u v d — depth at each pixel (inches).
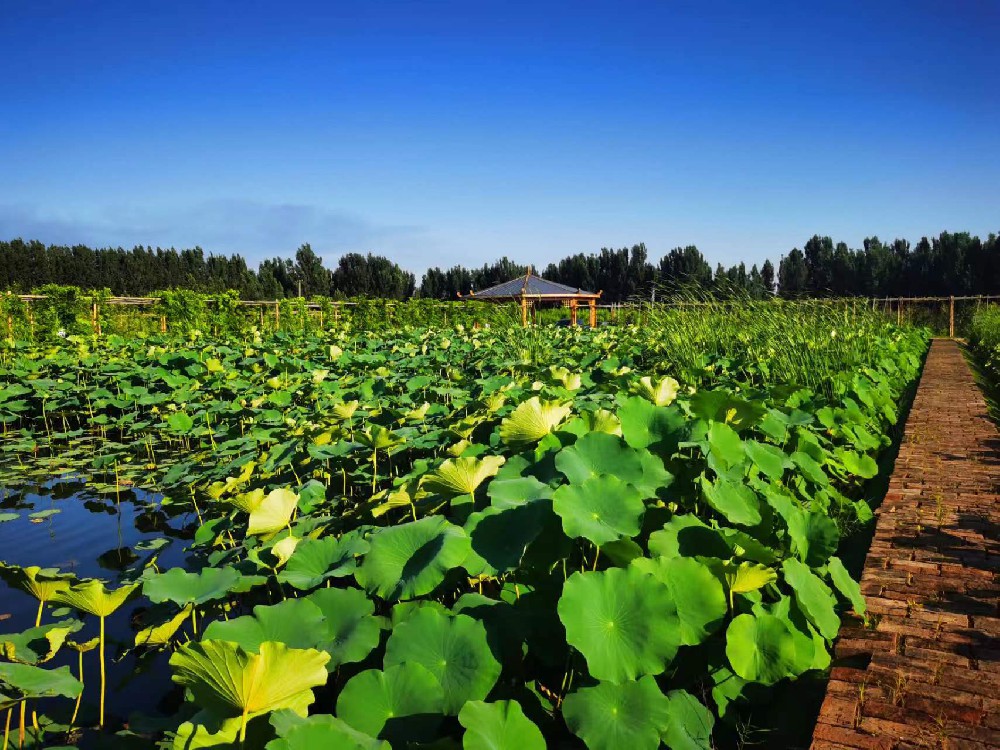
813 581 102.8
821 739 78.9
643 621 80.8
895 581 121.5
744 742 84.5
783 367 326.0
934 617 107.5
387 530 97.7
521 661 88.7
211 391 330.0
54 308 638.5
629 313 738.8
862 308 518.6
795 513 115.0
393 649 79.9
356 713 72.5
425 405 193.5
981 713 82.4
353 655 79.0
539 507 94.9
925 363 499.5
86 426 354.9
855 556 143.7
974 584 119.0
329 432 179.2
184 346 495.8
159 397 312.7
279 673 60.6
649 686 77.4
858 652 98.7
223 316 749.3
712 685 91.4
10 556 181.3
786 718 87.9
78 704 100.3
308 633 81.8
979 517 152.6
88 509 218.5
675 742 76.2
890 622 106.6
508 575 102.1
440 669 78.3
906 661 95.0
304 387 306.3
